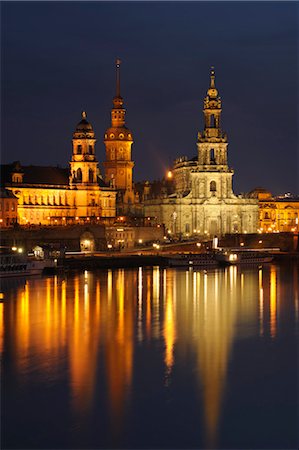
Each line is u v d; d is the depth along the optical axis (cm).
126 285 17100
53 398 7738
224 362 9138
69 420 7200
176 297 14862
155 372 8650
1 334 10669
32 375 8488
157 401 7694
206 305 13725
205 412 7419
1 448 6638
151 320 11950
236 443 6775
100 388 8044
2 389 8000
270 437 6888
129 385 8169
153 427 7062
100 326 11362
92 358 9250
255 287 16812
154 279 18688
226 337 10600
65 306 13400
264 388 8125
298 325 11569
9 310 12875
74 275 19550
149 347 9888
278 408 7538
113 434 6906
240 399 7781
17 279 18275
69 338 10412
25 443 6731
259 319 12119
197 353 9562
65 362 9044
